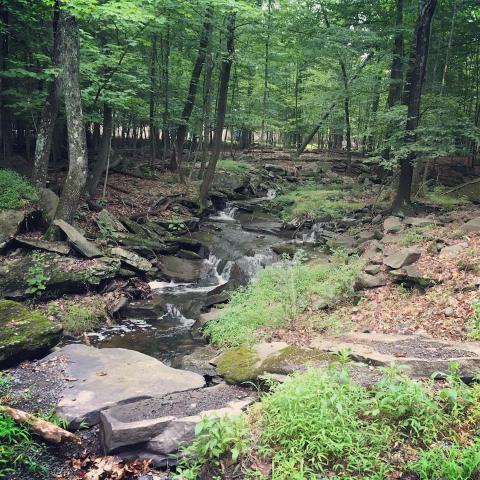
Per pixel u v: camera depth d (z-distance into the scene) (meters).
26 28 14.80
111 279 10.95
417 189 17.11
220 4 12.01
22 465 4.50
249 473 3.89
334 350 6.15
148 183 18.56
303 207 17.81
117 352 7.02
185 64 21.08
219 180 21.33
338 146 38.09
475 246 9.03
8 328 6.87
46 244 11.01
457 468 3.47
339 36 18.53
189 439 4.66
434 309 7.34
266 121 24.70
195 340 9.02
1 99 14.21
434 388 4.73
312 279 9.95
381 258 9.96
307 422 4.10
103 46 14.98
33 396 5.57
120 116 23.05
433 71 19.64
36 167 13.01
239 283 11.98
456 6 18.55
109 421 4.87
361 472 3.71
